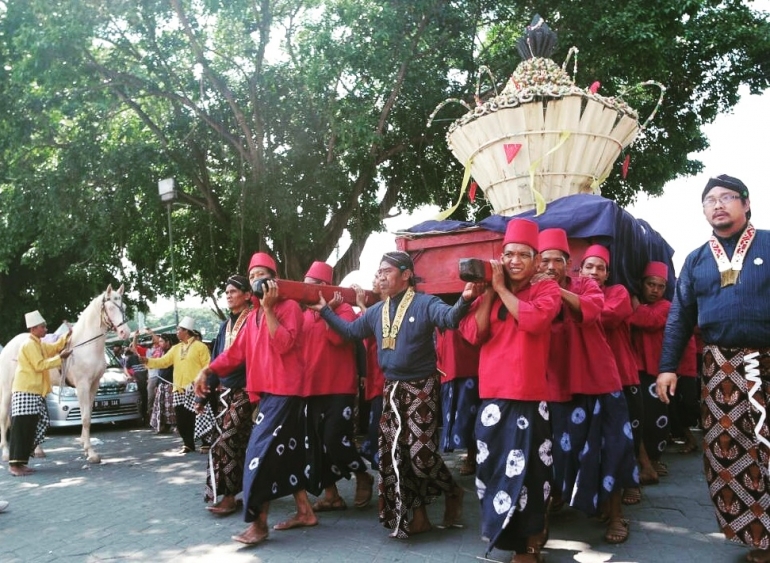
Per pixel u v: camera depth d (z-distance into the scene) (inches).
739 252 141.5
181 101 497.0
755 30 473.4
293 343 171.9
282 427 170.4
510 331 142.3
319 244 530.0
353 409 200.7
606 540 165.8
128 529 188.5
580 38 430.9
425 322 162.4
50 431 488.7
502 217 196.4
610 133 209.5
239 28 495.5
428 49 470.6
